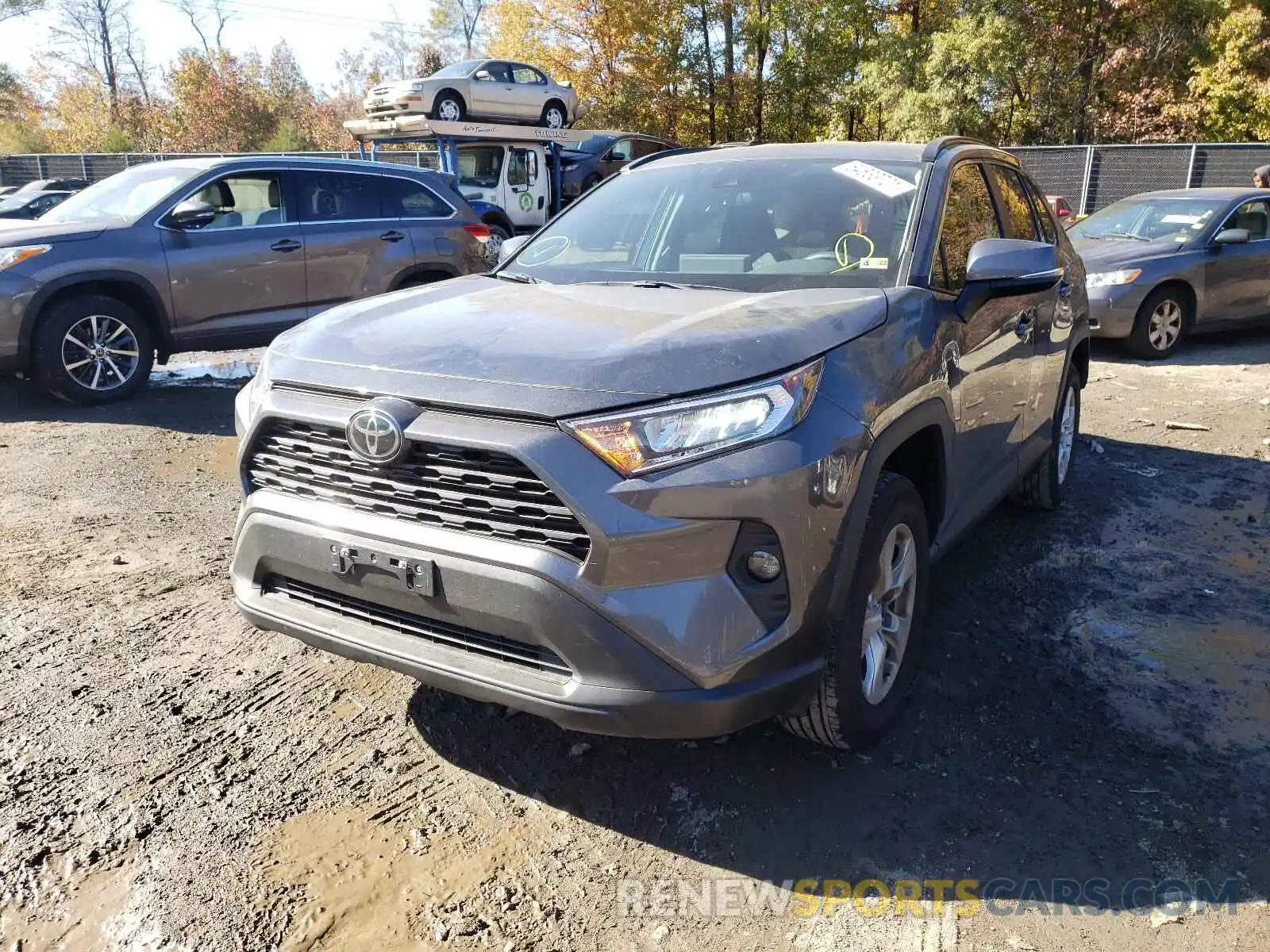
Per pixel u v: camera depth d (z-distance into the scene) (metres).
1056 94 27.25
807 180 3.62
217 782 2.71
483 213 14.56
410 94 16.14
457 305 2.96
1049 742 2.93
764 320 2.57
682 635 2.19
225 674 3.30
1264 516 4.96
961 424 3.24
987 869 2.39
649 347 2.37
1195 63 24.48
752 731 2.99
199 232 7.34
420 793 2.69
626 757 2.86
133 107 46.47
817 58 30.75
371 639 2.52
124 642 3.52
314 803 2.64
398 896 2.30
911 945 2.15
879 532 2.62
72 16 49.12
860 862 2.41
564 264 3.62
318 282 7.88
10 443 6.10
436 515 2.34
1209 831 2.52
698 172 3.86
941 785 2.72
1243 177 17.41
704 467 2.20
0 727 2.95
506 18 32.50
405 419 2.32
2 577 4.05
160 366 8.84
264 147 43.44
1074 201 19.64
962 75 26.12
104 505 4.97
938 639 3.60
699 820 2.58
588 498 2.14
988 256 3.07
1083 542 4.61
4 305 6.56
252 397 2.74
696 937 2.18
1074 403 5.22
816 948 2.15
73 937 2.17
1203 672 3.37
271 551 2.64
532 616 2.22
